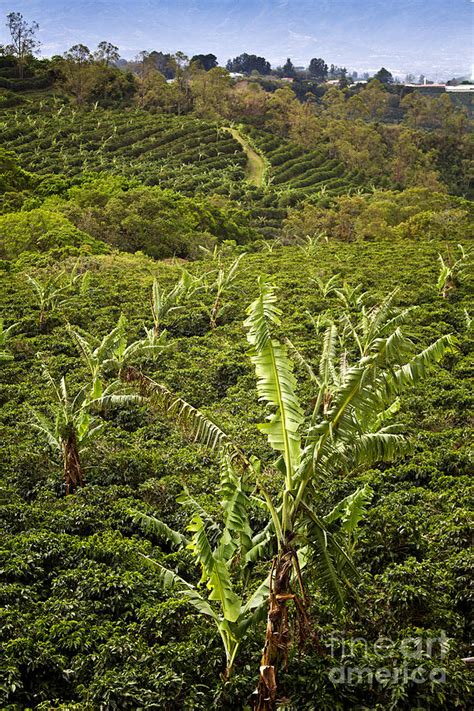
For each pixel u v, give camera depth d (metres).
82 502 15.17
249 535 9.08
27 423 18.55
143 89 124.00
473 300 34.25
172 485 15.99
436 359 9.03
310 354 25.98
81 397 16.61
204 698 9.06
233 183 92.12
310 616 10.48
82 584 11.55
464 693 9.00
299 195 91.31
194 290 33.00
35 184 68.81
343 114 147.62
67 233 47.47
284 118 124.06
